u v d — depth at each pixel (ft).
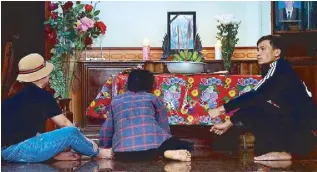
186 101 12.10
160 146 10.65
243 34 18.97
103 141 11.27
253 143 12.82
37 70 10.70
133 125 10.77
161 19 18.84
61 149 10.46
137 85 11.13
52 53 15.90
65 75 15.08
